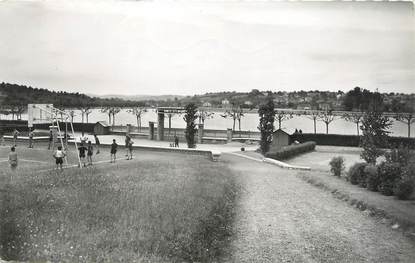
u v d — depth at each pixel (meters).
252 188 22.84
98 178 20.77
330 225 14.71
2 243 10.57
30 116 38.88
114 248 10.33
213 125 188.75
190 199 15.11
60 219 12.17
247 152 54.78
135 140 76.69
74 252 9.96
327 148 63.88
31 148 43.56
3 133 54.59
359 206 17.53
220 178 22.98
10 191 15.91
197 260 10.72
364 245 12.38
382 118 31.42
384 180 20.23
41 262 9.72
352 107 63.12
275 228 14.24
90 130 87.31
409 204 16.98
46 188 16.98
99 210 13.27
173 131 90.31
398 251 11.87
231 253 11.72
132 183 19.05
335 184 23.94
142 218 12.39
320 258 11.35
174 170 25.59
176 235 11.31
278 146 62.09
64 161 32.59
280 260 11.18
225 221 14.43
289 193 21.45
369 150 30.83
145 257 9.84
